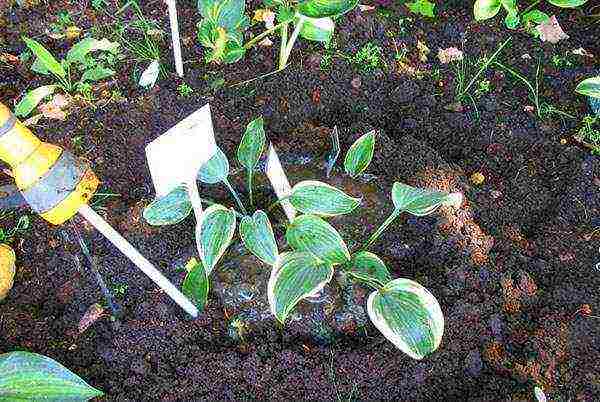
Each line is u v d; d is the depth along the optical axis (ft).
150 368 2.39
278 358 2.36
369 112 3.02
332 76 3.08
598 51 3.29
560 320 2.49
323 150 2.82
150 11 3.32
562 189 2.85
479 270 2.55
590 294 2.56
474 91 3.10
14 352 2.13
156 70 2.96
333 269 2.38
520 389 2.34
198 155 2.10
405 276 2.55
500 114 3.05
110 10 3.31
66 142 2.88
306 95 3.03
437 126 3.02
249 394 2.35
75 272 2.57
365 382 2.36
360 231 2.60
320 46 3.18
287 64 3.10
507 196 2.83
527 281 2.55
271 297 2.18
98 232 2.65
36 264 2.61
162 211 2.44
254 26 3.26
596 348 2.43
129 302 2.51
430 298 2.19
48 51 3.14
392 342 2.18
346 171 2.69
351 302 2.43
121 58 3.11
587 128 2.97
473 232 2.63
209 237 2.27
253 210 2.67
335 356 2.36
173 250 2.63
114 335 2.44
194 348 2.39
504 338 2.46
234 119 2.95
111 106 2.97
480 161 2.94
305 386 2.35
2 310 2.52
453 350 2.40
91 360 2.42
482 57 3.22
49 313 2.52
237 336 2.41
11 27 3.29
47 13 3.32
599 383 2.35
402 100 3.06
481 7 3.09
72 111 2.97
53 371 2.11
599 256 2.66
